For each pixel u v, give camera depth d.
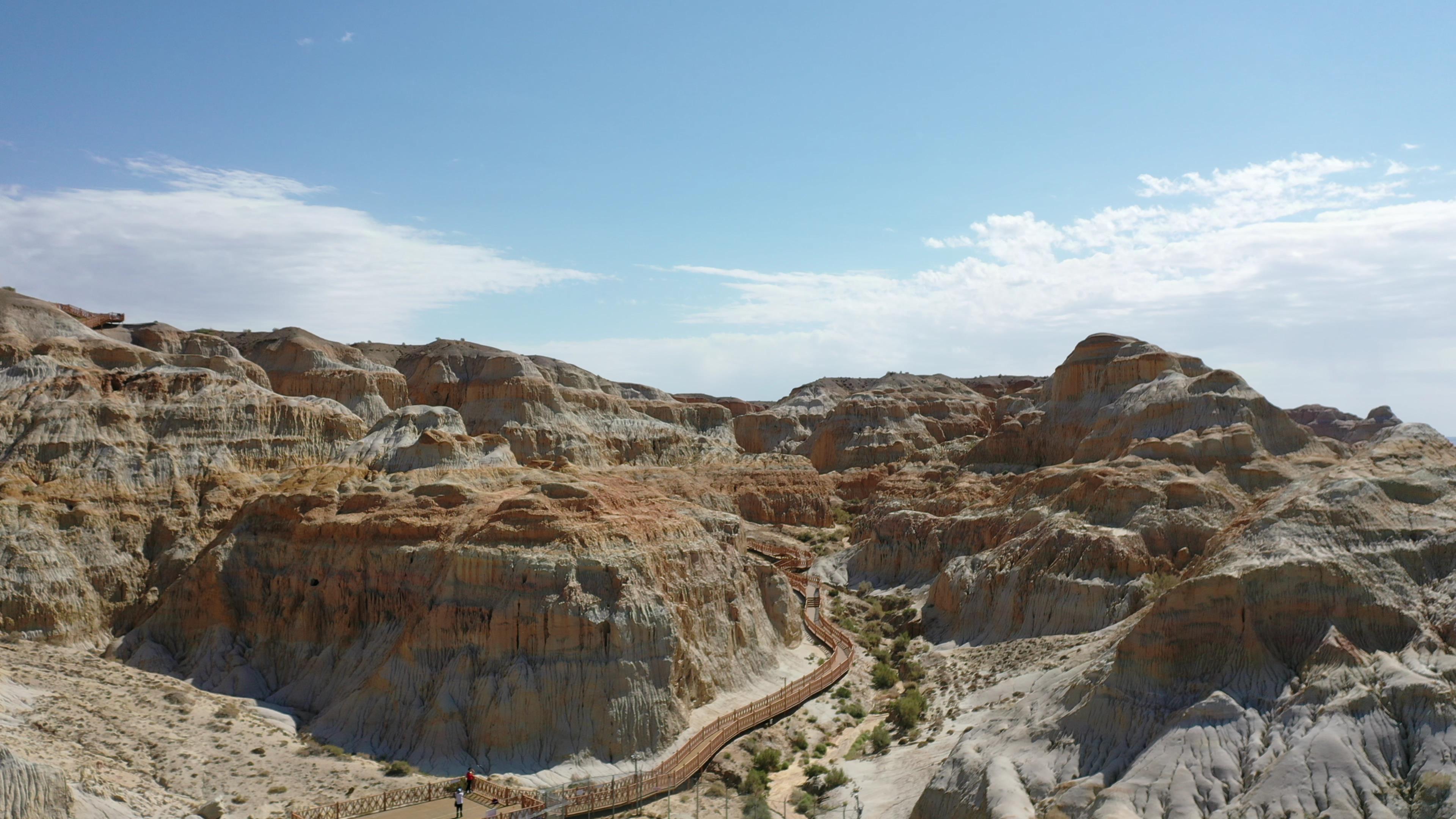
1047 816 46.34
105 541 89.12
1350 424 198.12
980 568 100.56
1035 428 135.38
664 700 66.69
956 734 63.38
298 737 65.75
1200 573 55.66
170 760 57.72
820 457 192.50
